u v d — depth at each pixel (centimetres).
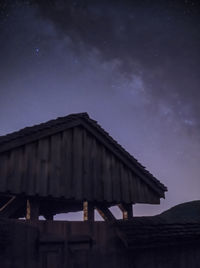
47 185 579
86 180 643
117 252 609
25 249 465
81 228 577
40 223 526
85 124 696
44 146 612
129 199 700
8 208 548
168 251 697
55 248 518
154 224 698
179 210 1762
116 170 707
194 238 750
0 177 529
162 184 769
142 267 634
